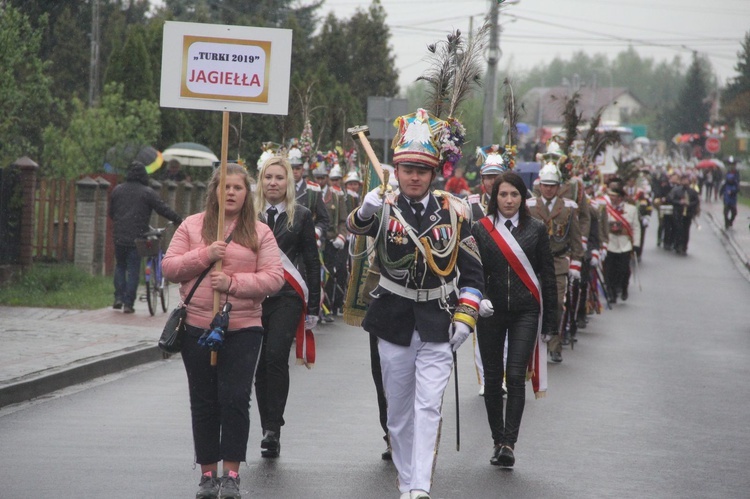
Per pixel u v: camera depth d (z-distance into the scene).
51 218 28.45
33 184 26.53
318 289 11.81
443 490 10.21
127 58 41.12
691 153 142.75
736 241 54.62
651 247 53.75
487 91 48.34
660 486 10.55
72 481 10.04
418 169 9.20
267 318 11.53
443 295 9.23
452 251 9.27
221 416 9.36
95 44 55.53
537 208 17.31
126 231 22.58
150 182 32.59
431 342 9.20
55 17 59.09
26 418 12.94
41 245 28.50
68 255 28.78
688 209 49.75
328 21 70.19
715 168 93.88
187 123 43.91
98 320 21.22
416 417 9.06
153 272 22.77
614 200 30.83
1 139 31.95
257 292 9.26
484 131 48.53
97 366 16.17
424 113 9.27
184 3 73.81
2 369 15.10
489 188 15.67
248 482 10.26
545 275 12.09
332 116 26.83
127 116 39.16
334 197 24.19
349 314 10.99
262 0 73.31
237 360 9.29
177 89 10.13
